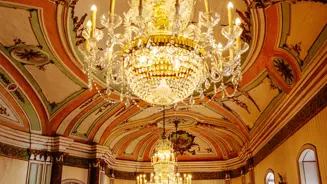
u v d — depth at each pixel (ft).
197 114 43.32
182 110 42.04
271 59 27.86
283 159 32.55
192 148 55.47
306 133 26.96
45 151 37.60
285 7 21.68
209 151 55.26
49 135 38.14
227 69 23.35
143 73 17.78
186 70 17.78
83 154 41.01
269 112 34.71
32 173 36.14
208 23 17.81
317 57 22.63
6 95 33.58
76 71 31.40
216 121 44.83
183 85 18.35
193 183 54.13
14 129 35.22
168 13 18.94
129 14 20.84
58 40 26.58
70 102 36.94
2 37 26.78
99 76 32.14
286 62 26.78
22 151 35.94
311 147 25.79
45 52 28.55
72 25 24.77
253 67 29.60
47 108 37.04
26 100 35.19
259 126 38.63
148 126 47.73
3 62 30.12
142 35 17.57
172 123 47.42
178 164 55.16
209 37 19.35
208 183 53.83
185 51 17.19
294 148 29.71
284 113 31.45
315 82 24.39
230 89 34.47
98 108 38.83
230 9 17.65
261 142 39.81
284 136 32.32
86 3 23.26
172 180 38.88
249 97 35.58
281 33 24.18
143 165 54.34
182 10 19.70
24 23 24.90
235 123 42.98
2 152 33.55
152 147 54.80
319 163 24.50
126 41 22.20
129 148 53.78
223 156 54.60
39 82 33.65
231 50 19.02
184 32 19.90
